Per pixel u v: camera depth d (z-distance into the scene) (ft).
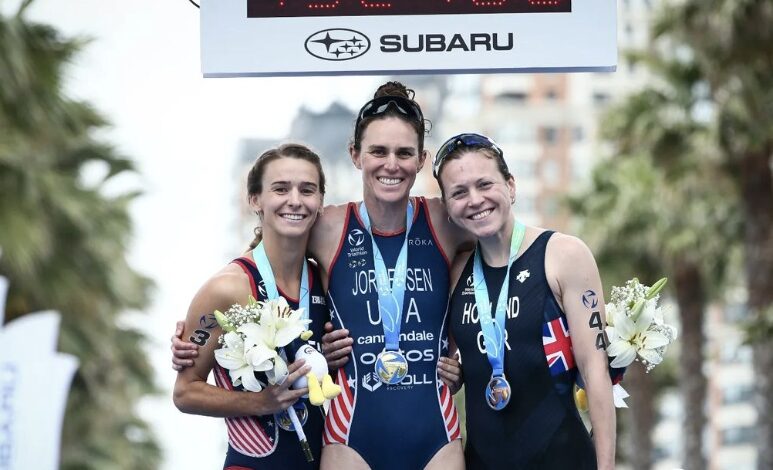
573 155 318.24
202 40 19.13
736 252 74.13
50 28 50.11
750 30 53.93
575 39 19.04
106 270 60.64
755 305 57.98
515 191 18.17
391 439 18.29
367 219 18.76
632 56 66.69
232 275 18.17
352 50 19.13
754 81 55.47
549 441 17.57
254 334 17.17
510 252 17.93
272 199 18.06
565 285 17.52
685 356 77.71
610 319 17.70
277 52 19.13
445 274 18.78
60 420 40.09
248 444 18.39
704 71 58.23
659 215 72.84
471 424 18.21
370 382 18.45
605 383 17.33
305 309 18.48
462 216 17.71
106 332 62.59
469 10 19.08
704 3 54.65
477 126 323.98
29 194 51.60
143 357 81.76
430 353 18.53
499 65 19.12
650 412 84.94
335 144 451.53
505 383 17.62
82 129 57.41
